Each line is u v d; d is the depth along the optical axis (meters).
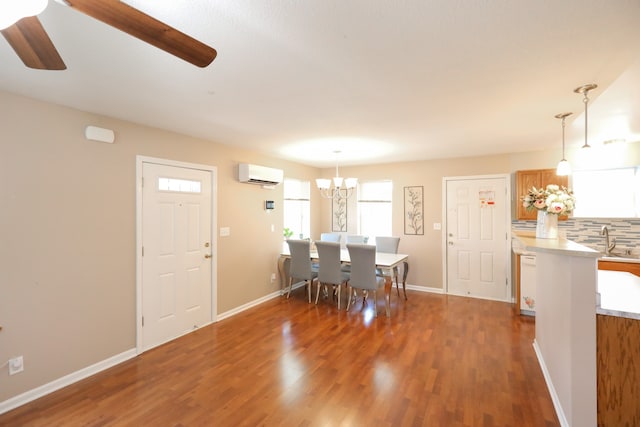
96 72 1.91
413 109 2.62
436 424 2.00
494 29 1.46
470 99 2.39
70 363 2.53
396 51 1.67
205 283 3.74
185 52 1.10
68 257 2.53
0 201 2.18
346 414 2.10
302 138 3.66
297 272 4.68
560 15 1.35
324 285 5.00
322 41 1.57
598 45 1.60
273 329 3.60
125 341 2.92
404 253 5.41
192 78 2.01
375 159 5.17
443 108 2.60
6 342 2.20
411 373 2.62
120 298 2.89
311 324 3.74
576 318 1.83
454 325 3.69
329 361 2.83
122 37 1.51
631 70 1.99
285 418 2.07
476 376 2.56
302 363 2.80
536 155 4.46
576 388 1.83
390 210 5.66
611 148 4.04
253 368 2.72
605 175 4.12
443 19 1.38
